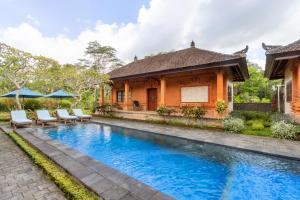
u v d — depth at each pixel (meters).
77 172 3.61
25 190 3.08
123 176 3.50
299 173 4.46
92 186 3.06
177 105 13.48
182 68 10.62
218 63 9.30
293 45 7.68
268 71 10.91
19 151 5.33
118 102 18.56
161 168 5.18
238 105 18.30
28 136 6.92
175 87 13.70
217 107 9.34
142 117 12.83
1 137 7.29
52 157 4.48
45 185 3.26
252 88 24.98
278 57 7.66
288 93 10.81
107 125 11.19
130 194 2.84
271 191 3.89
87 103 21.09
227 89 12.20
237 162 5.36
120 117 14.29
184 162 5.50
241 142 6.36
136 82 16.72
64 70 14.64
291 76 9.72
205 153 6.23
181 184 4.30
